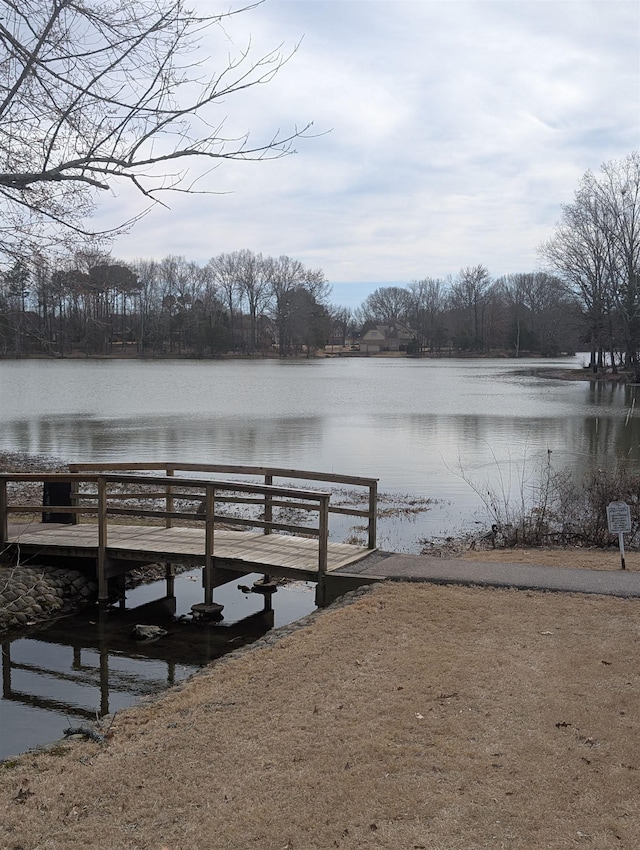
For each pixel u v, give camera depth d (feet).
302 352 483.92
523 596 28.73
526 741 17.87
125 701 24.20
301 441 91.09
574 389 193.57
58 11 21.71
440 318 550.77
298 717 19.58
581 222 222.89
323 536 31.76
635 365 221.66
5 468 68.85
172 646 29.68
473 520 50.85
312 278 472.44
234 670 23.16
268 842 14.48
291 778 16.63
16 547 37.06
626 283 217.15
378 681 21.54
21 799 16.39
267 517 39.45
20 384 202.08
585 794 15.70
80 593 35.78
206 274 451.53
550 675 21.47
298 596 36.27
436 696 20.40
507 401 156.35
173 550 35.22
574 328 256.11
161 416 121.70
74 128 23.36
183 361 385.09
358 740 18.17
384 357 495.82
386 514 53.06
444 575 31.45
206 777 16.90
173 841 14.62
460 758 17.21
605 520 41.88
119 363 346.33
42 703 24.06
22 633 31.27
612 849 13.91
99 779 17.06
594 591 29.04
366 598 29.01
